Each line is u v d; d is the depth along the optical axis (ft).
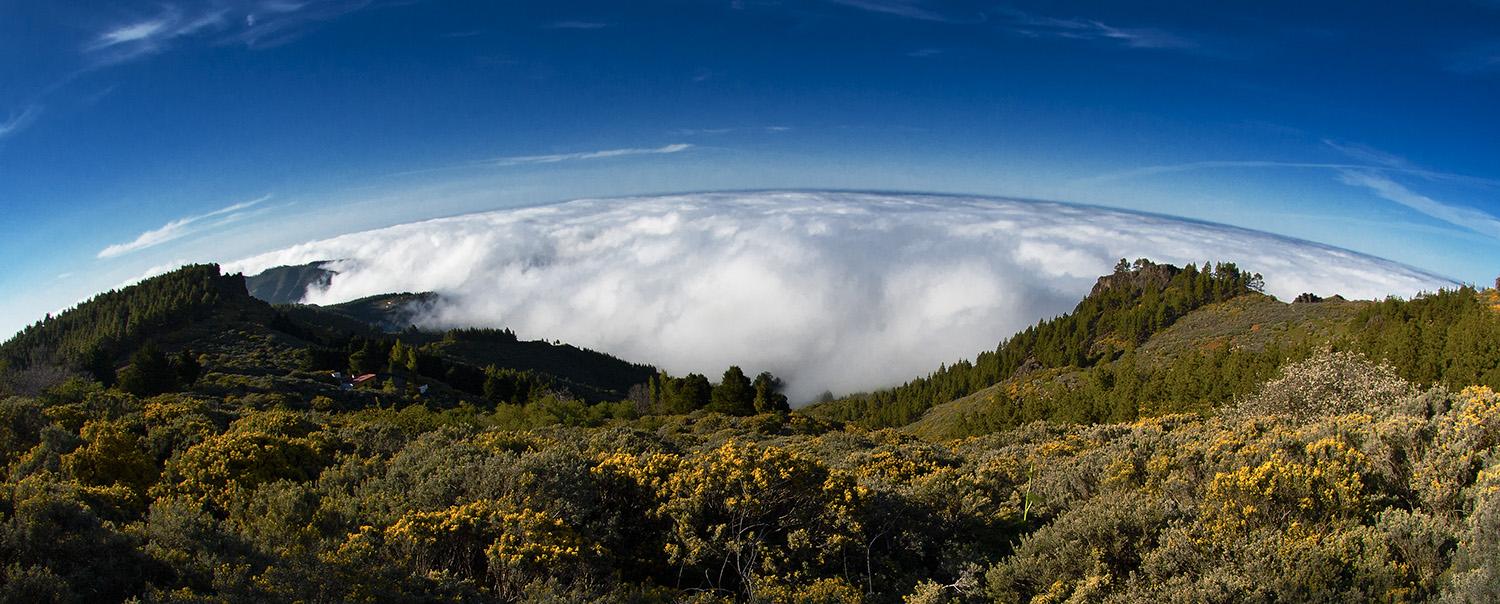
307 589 29.66
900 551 45.78
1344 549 30.14
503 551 36.04
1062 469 57.52
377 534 39.47
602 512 46.21
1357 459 39.24
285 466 63.52
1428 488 36.37
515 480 45.37
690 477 45.21
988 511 50.31
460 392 297.12
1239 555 31.96
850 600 36.32
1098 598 32.27
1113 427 83.46
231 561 31.45
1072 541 36.40
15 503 31.89
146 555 30.12
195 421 89.15
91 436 66.59
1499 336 140.05
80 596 26.07
